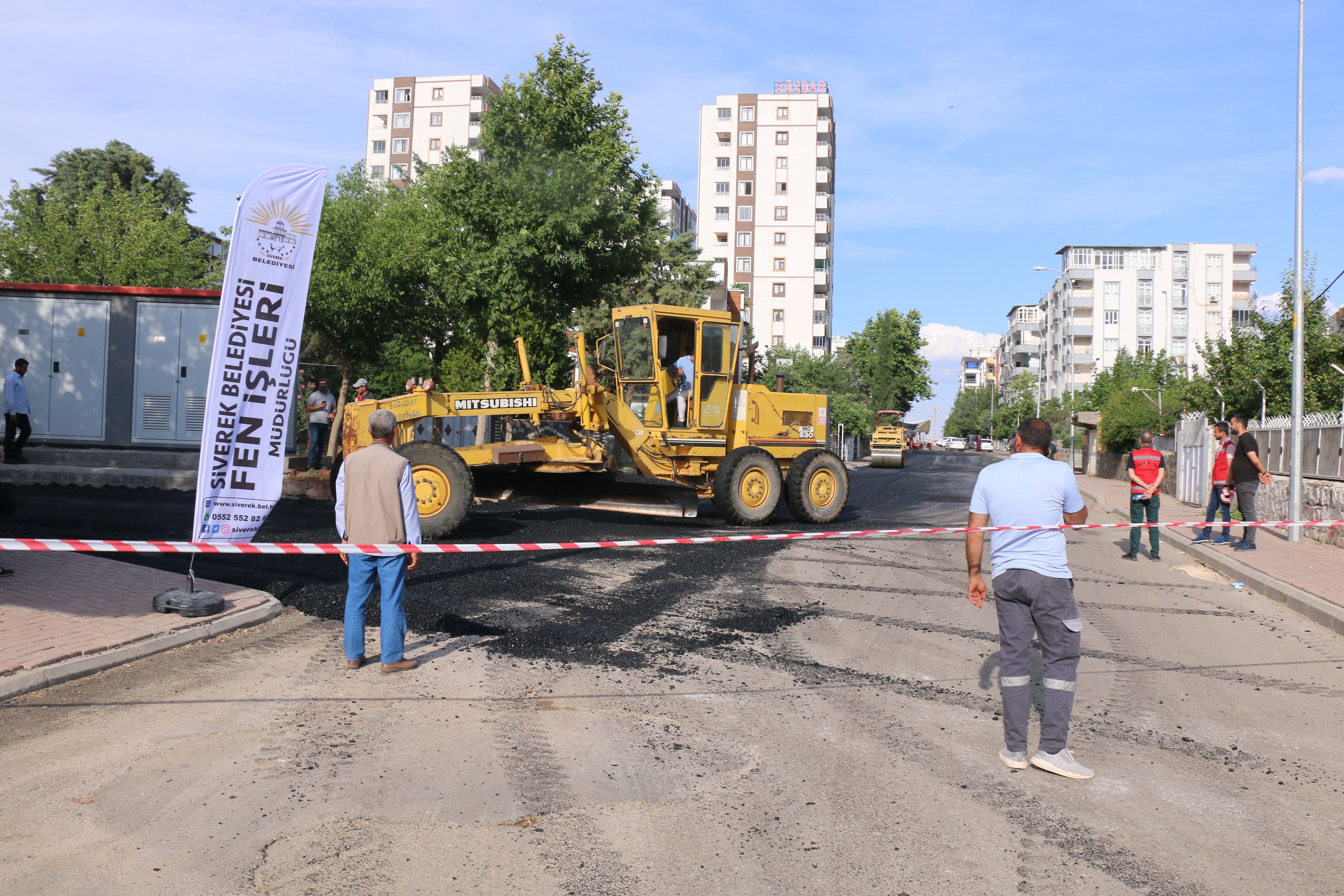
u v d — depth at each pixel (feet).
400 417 39.32
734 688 19.06
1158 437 103.04
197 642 21.40
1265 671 21.77
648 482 42.27
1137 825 12.99
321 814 12.60
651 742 15.76
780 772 14.57
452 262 73.61
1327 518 44.27
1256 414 72.69
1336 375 68.64
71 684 18.01
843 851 11.90
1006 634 15.40
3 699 16.81
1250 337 76.64
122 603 23.21
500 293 67.36
